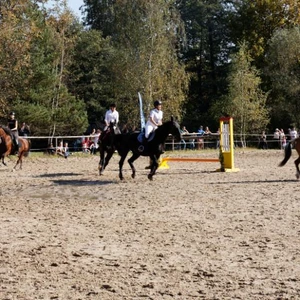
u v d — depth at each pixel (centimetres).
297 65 6056
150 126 2073
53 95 4788
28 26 4181
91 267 891
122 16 5675
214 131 6425
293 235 1105
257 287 777
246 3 7000
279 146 5303
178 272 856
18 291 768
